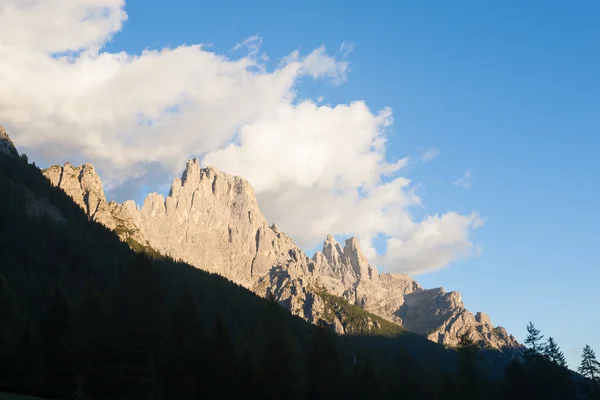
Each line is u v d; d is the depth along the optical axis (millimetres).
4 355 96938
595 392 158125
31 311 178125
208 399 110750
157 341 103562
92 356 97438
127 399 96875
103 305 102250
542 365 158000
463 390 149625
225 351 119750
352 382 151875
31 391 94062
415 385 174625
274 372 120875
